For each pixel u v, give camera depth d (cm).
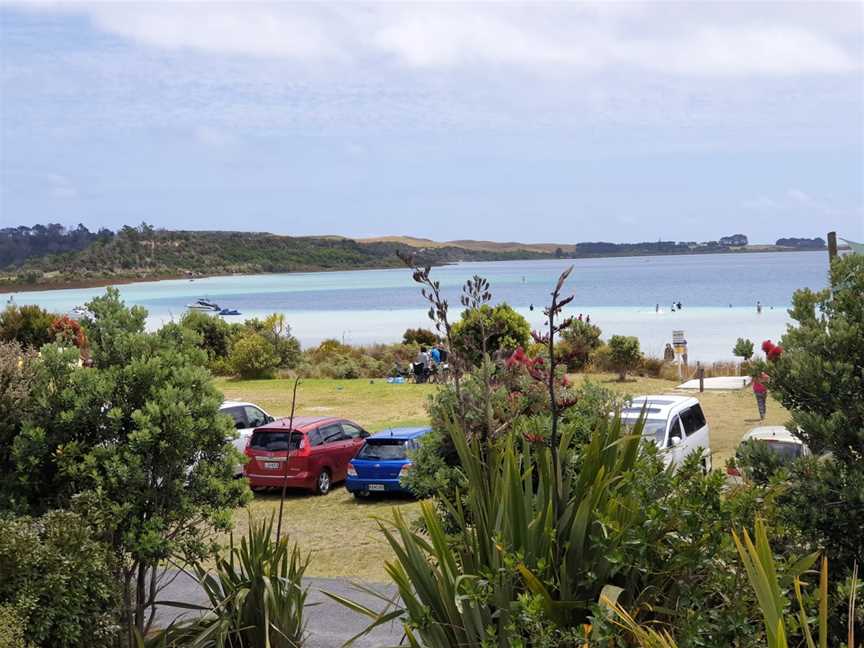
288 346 4694
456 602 458
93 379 867
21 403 862
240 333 4822
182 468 875
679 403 1791
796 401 649
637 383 3434
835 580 571
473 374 798
